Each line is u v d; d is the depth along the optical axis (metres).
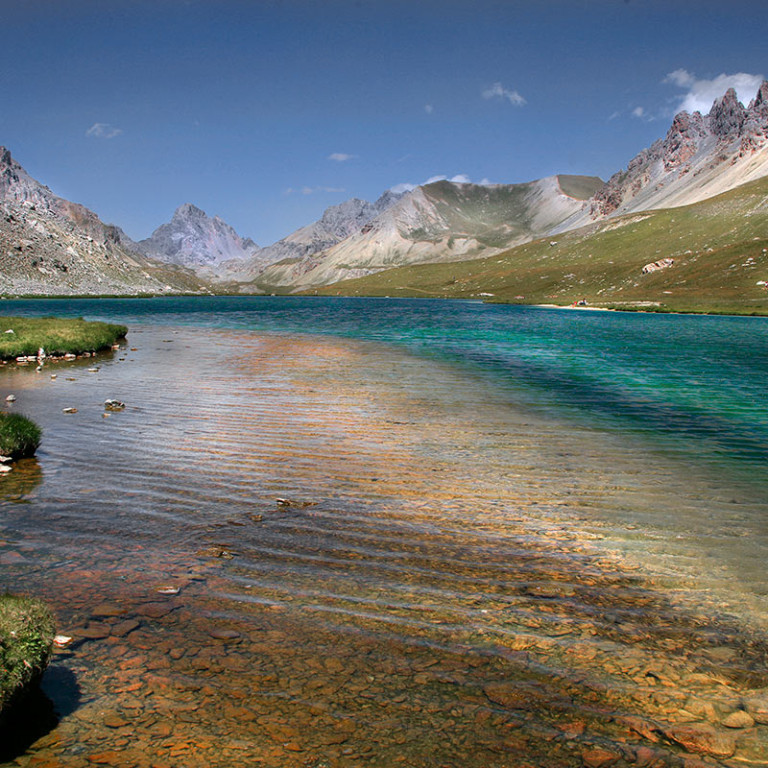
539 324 82.94
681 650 6.66
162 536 9.64
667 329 72.12
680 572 8.75
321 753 4.85
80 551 8.92
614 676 6.12
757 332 66.94
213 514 10.77
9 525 9.98
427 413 21.30
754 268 147.75
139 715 5.25
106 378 29.27
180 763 4.67
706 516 11.24
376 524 10.45
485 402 23.78
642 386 28.56
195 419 19.58
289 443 16.52
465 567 8.76
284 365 35.25
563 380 30.30
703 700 5.75
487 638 6.79
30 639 5.48
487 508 11.46
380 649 6.47
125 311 133.75
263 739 4.99
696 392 26.78
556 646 6.66
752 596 8.02
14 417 15.62
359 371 32.84
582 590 8.11
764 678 6.14
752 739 5.18
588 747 5.04
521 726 5.29
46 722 5.12
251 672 5.93
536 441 17.34
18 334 44.84
